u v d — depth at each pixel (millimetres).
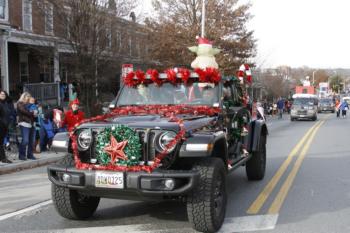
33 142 12445
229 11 28812
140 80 7484
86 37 20016
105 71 21281
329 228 6223
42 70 26266
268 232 6023
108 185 5496
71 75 21828
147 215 6848
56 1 19562
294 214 6934
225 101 7352
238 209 7207
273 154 13969
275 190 8633
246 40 29688
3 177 10312
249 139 8758
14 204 7660
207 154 5500
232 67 27438
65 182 5762
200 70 7184
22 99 12039
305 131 23672
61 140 6125
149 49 27656
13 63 24625
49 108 15336
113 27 20672
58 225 6387
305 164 11898
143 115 6426
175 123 5711
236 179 9766
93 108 21281
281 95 57344
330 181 9523
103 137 5609
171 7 28953
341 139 19000
